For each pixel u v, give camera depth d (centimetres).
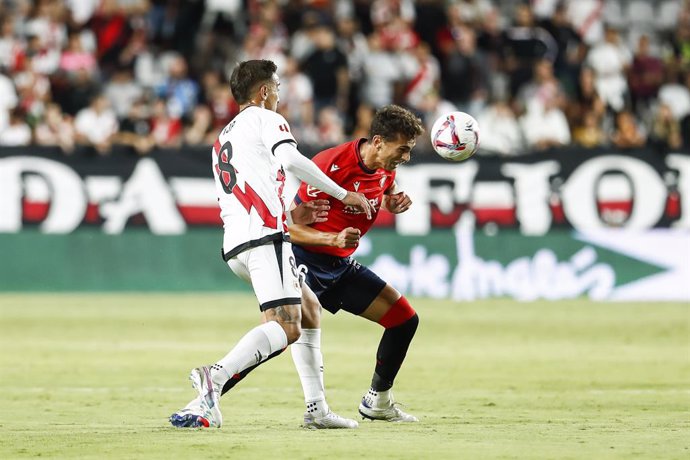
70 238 6506
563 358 4197
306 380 2498
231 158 2384
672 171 6762
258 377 3622
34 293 6462
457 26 8238
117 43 7944
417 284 6650
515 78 8050
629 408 2933
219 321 5341
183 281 6594
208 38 8075
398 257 6625
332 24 8106
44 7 7781
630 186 6756
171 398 3123
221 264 6638
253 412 2834
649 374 3747
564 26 8412
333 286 2625
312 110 7706
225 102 7450
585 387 3412
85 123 7206
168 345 4512
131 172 6550
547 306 6278
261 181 2358
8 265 6444
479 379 3603
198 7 8250
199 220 6612
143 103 7319
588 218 6750
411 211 6662
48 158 6488
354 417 2764
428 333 5025
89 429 2456
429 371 3803
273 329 2341
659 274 6744
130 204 6550
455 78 8038
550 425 2564
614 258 6731
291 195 6056
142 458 2012
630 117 7825
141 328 5069
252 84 2427
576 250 6725
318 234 2494
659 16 9306
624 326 5353
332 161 2531
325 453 2072
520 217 6731
